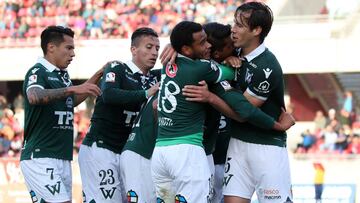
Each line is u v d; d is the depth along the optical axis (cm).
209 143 1878
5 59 5866
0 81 6009
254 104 1742
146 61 2091
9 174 4091
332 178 4059
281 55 5653
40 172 1994
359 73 5919
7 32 5928
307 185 4066
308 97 6056
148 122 2002
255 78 1728
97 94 1927
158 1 5941
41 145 2005
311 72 5628
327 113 6019
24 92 2022
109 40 5803
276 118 1803
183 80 1677
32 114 2006
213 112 1850
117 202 2130
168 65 1714
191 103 1680
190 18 5853
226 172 1820
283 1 5706
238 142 1802
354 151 4969
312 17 5638
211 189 1833
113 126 2114
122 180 2108
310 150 5047
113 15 5919
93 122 2141
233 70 1762
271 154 1780
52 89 1933
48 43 2044
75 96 2120
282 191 1791
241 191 1805
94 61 5766
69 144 2058
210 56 1808
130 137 2052
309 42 5631
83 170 2145
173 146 1681
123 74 2069
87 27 5897
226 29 1792
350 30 5591
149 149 1995
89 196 2131
